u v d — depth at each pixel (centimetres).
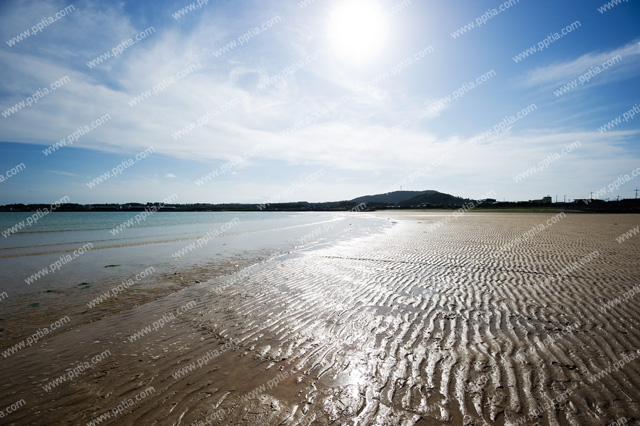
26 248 1769
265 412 363
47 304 781
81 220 5256
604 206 8519
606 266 1100
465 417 347
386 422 344
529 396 381
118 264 1299
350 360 483
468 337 554
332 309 720
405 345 529
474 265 1177
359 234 2517
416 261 1277
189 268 1209
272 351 520
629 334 547
